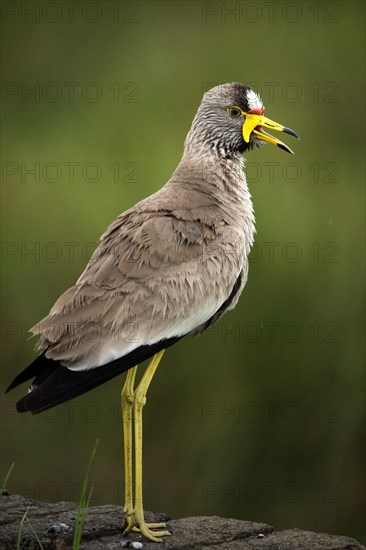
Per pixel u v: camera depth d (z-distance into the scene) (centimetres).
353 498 1595
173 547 751
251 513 1608
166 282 807
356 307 1547
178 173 908
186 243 826
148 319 794
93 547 745
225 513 1608
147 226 822
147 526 782
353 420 1577
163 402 1623
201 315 823
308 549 754
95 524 784
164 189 880
